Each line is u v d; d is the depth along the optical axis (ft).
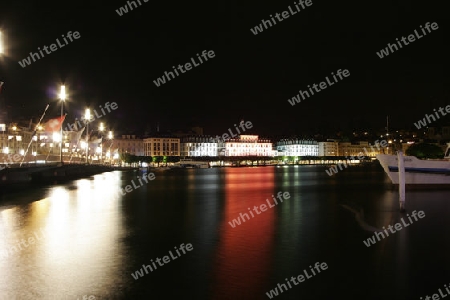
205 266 71.67
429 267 70.95
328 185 276.41
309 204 162.71
